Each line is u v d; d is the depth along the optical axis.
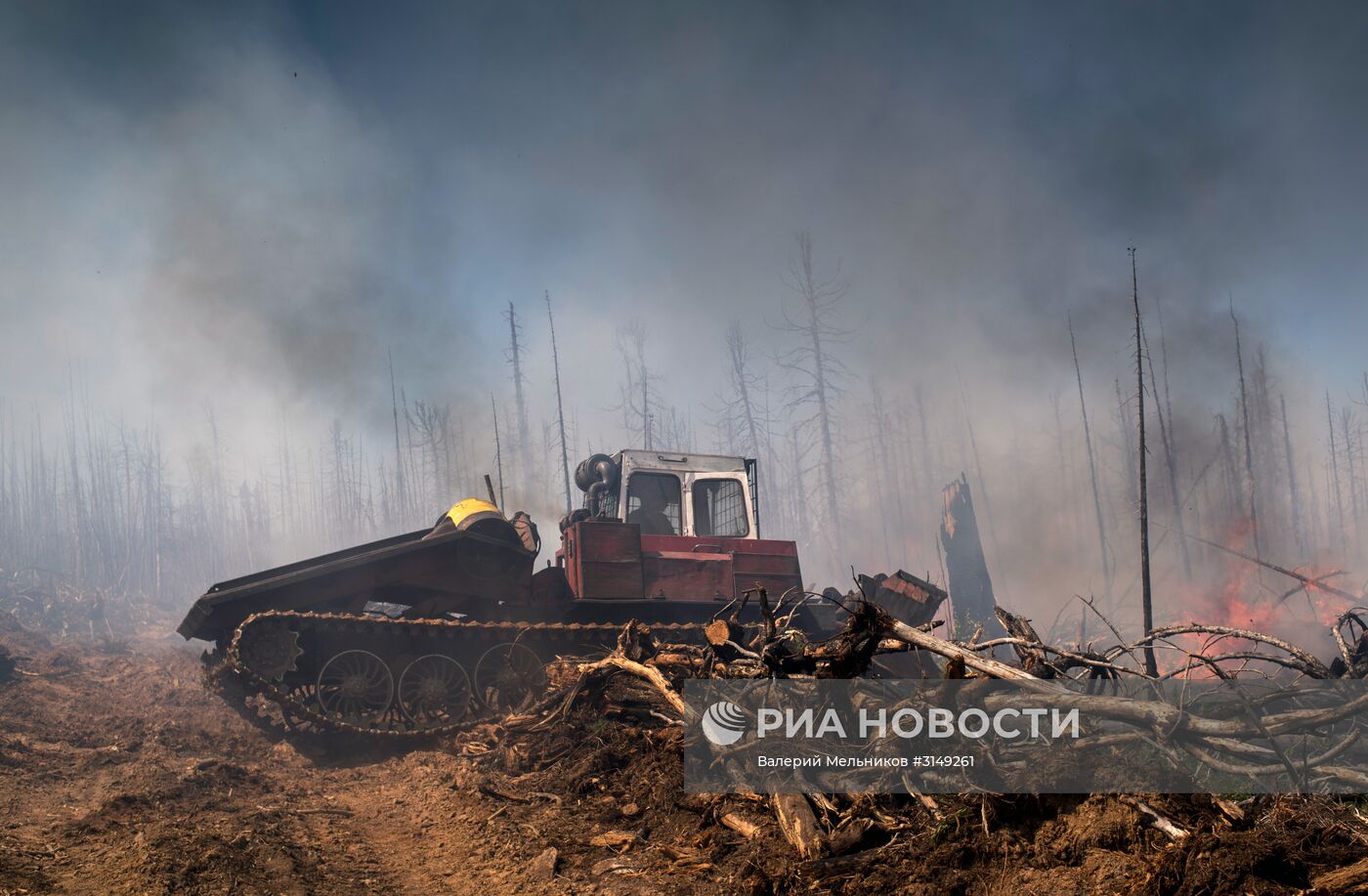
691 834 6.88
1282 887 4.32
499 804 8.26
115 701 14.31
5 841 6.70
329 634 11.84
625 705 9.91
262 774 10.21
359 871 6.61
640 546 12.80
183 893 5.58
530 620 13.12
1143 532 12.77
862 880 5.36
